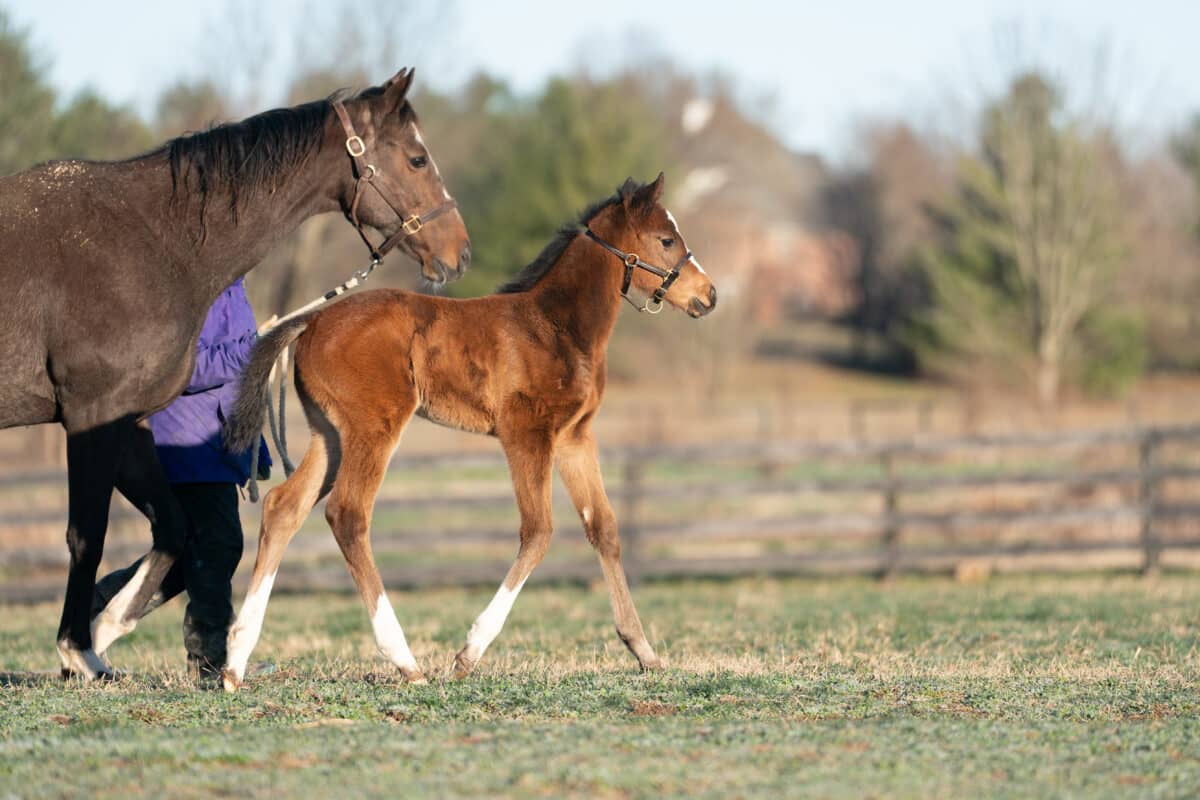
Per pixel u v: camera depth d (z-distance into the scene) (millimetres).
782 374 69375
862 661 10406
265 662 10383
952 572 20703
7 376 8758
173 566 10055
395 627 8758
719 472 31391
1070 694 8359
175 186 9141
